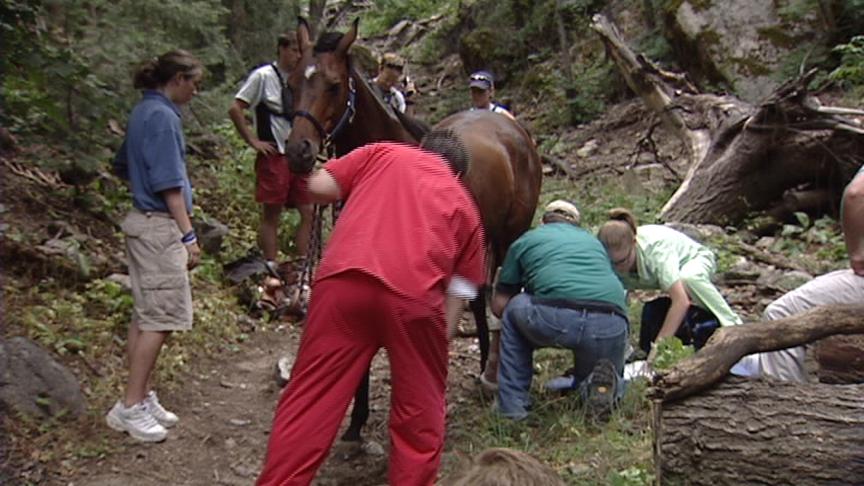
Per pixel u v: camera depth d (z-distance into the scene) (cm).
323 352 355
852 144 808
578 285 463
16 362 461
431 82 1819
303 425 353
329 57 476
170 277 460
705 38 1220
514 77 1628
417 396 359
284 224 808
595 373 469
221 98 925
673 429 349
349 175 371
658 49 1343
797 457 333
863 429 329
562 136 1332
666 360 476
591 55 1499
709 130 948
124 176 480
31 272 568
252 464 460
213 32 885
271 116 683
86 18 653
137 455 454
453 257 361
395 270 349
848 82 1008
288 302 680
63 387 470
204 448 471
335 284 353
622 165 1130
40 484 418
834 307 364
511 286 490
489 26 1697
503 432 461
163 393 525
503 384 478
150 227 455
